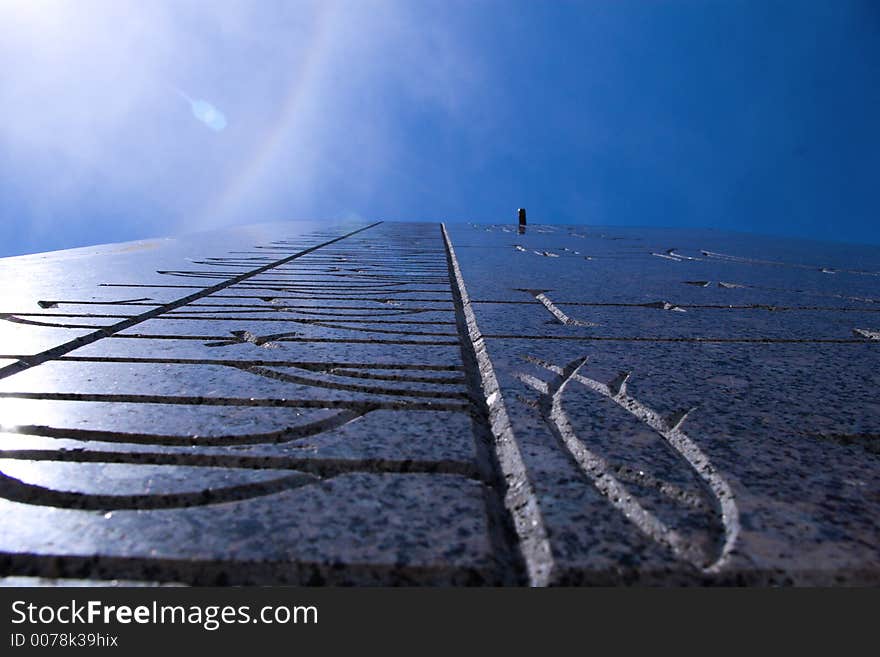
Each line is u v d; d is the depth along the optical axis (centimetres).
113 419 140
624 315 298
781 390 176
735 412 156
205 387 165
